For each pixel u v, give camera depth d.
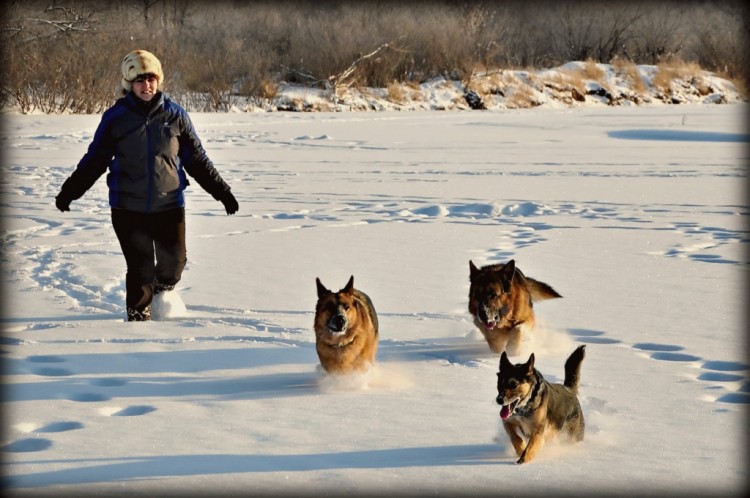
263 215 18.91
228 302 11.59
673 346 9.59
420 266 13.84
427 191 22.36
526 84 68.50
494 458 6.47
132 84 10.59
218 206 20.22
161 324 10.52
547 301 11.65
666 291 12.18
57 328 10.26
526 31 77.56
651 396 7.96
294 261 14.19
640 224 17.77
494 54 69.50
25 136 35.19
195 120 45.12
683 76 76.44
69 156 29.05
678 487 5.88
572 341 9.92
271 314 11.02
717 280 12.83
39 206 19.62
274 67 61.44
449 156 30.94
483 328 9.52
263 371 8.80
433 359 9.30
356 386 8.32
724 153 32.44
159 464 6.29
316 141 36.03
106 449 6.59
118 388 8.20
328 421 7.30
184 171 11.15
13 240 15.73
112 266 13.55
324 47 61.31
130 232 10.55
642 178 25.17
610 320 10.70
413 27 66.12
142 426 7.13
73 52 50.78
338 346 8.20
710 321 10.59
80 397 7.95
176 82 55.00
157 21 58.84
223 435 6.94
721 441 6.82
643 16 81.12
